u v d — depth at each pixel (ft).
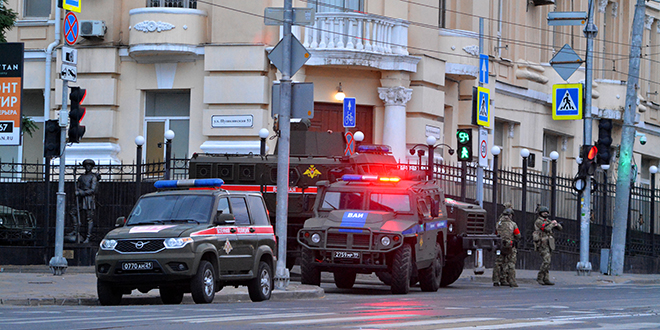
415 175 142.61
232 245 100.73
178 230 94.79
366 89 200.13
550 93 265.75
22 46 136.87
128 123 199.31
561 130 273.75
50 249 165.07
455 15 225.15
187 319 75.56
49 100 203.72
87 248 164.55
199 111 195.52
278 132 120.37
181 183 105.50
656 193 240.12
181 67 196.95
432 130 206.59
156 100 200.75
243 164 152.76
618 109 286.46
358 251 122.93
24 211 168.86
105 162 195.42
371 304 99.09
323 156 153.69
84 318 77.00
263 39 191.01
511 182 201.57
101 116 197.77
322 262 124.88
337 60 189.57
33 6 210.18
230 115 191.11
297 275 157.48
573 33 280.10
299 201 150.00
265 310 87.61
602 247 220.02
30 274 143.43
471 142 163.94
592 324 76.64
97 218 171.01
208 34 195.72
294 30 190.49
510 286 152.66
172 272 93.09
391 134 198.49
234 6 191.42
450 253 148.25
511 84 246.88
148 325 70.23
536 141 261.03
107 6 198.70
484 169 191.42
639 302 109.60
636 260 223.10
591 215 222.48
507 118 247.09
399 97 198.39
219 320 74.49
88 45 199.00
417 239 126.72
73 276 139.85
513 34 252.21
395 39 196.44
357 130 201.16
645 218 233.35
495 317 81.76
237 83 190.70
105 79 197.67
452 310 89.92
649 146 319.06
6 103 136.87
